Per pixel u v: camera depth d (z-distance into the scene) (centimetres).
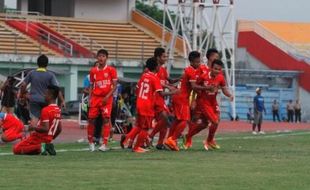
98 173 3303
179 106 4984
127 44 14050
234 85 14025
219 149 5188
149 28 14625
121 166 3662
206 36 13175
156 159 4153
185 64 13288
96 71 4809
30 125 4691
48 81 4844
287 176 3262
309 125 12588
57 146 5453
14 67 12156
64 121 10850
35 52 12675
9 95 6241
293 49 16638
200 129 5166
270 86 15750
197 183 2969
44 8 15000
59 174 3250
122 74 13138
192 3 13100
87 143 5881
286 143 6188
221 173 3366
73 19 14238
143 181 3016
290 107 15012
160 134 5050
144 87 4791
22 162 3856
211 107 5106
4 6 14588
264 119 15638
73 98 12575
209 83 5081
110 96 4825
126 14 14938
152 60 4797
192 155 4509
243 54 17125
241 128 10219
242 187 2856
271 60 16562
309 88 15862
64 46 13088
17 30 13050
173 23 14500
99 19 14738
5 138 5262
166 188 2798
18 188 2759
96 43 13725
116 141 6188
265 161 4084
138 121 4797
